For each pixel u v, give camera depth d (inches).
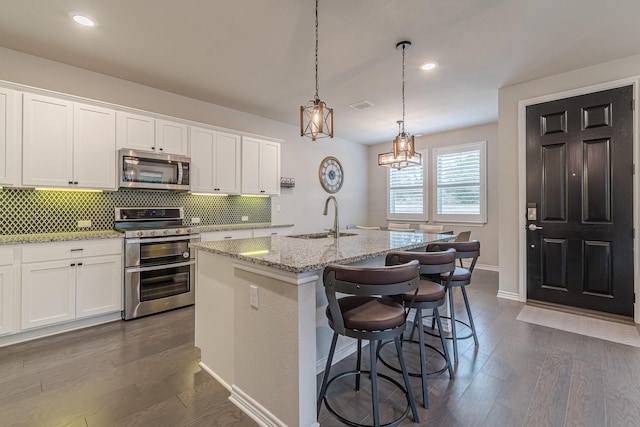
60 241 107.1
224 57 119.6
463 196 227.6
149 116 136.3
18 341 100.8
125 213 138.6
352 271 55.1
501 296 150.6
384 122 209.5
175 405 70.1
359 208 274.8
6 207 113.1
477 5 88.9
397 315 60.8
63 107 114.0
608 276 123.3
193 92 154.9
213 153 159.2
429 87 148.9
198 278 89.7
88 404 69.8
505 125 148.8
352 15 93.5
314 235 121.9
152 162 134.6
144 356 92.4
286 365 60.1
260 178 180.9
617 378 79.7
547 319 121.8
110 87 136.0
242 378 70.1
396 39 106.9
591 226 126.8
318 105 94.9
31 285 101.9
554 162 135.2
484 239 218.7
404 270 56.3
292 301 58.8
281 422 61.1
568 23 97.6
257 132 194.4
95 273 114.7
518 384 77.6
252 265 66.9
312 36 105.2
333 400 71.7
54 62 122.1
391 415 66.3
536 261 140.4
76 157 116.6
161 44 110.0
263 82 143.1
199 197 168.2
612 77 122.0
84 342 101.4
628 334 107.0
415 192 254.2
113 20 95.7
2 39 106.3
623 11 91.4
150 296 127.3
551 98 135.5
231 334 76.0
